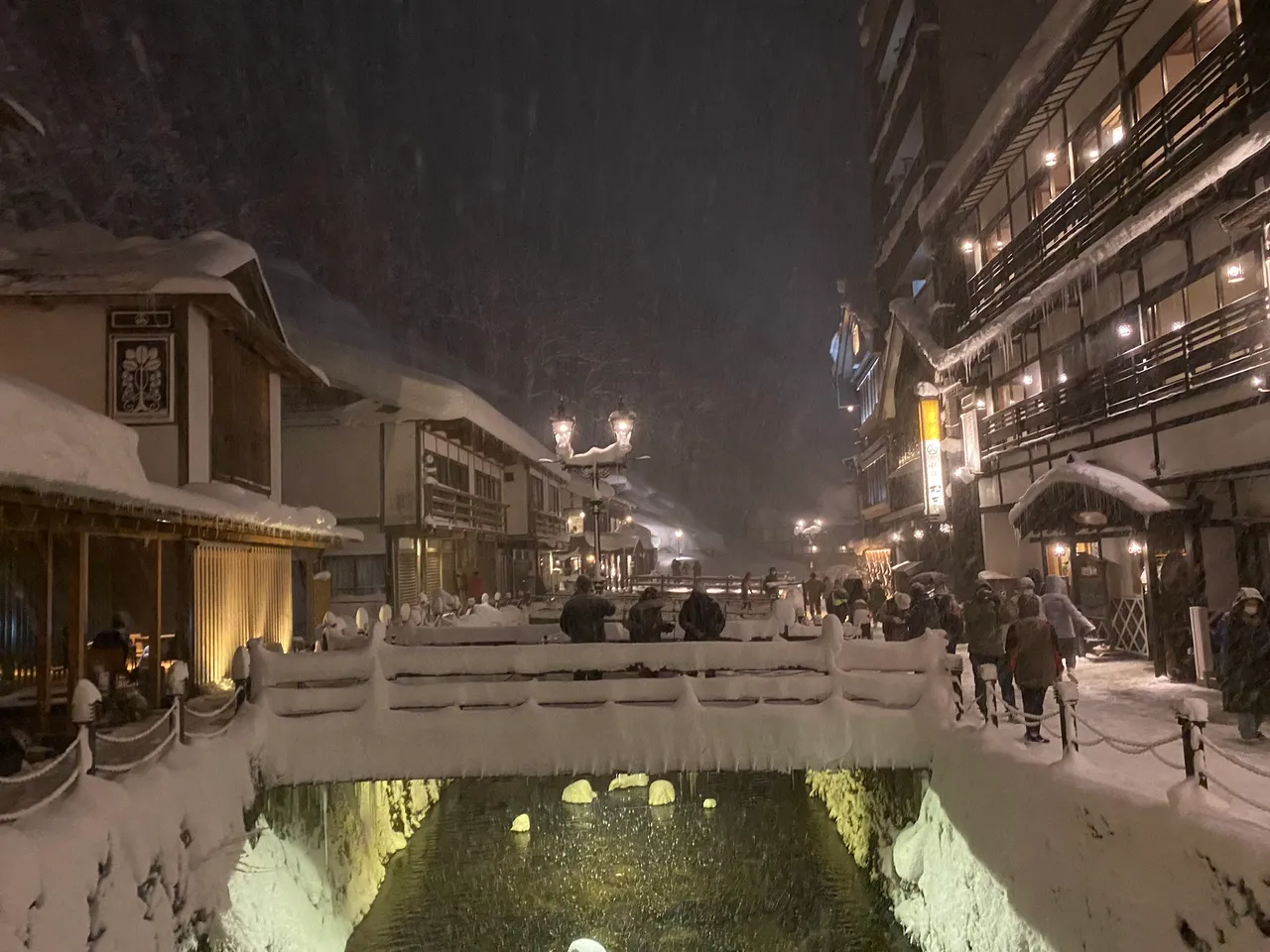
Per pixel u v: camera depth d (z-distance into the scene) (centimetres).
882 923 1208
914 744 1071
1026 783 833
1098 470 1606
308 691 1071
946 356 2577
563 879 1396
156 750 808
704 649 1114
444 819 1695
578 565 5253
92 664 1277
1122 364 1683
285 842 1056
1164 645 1472
